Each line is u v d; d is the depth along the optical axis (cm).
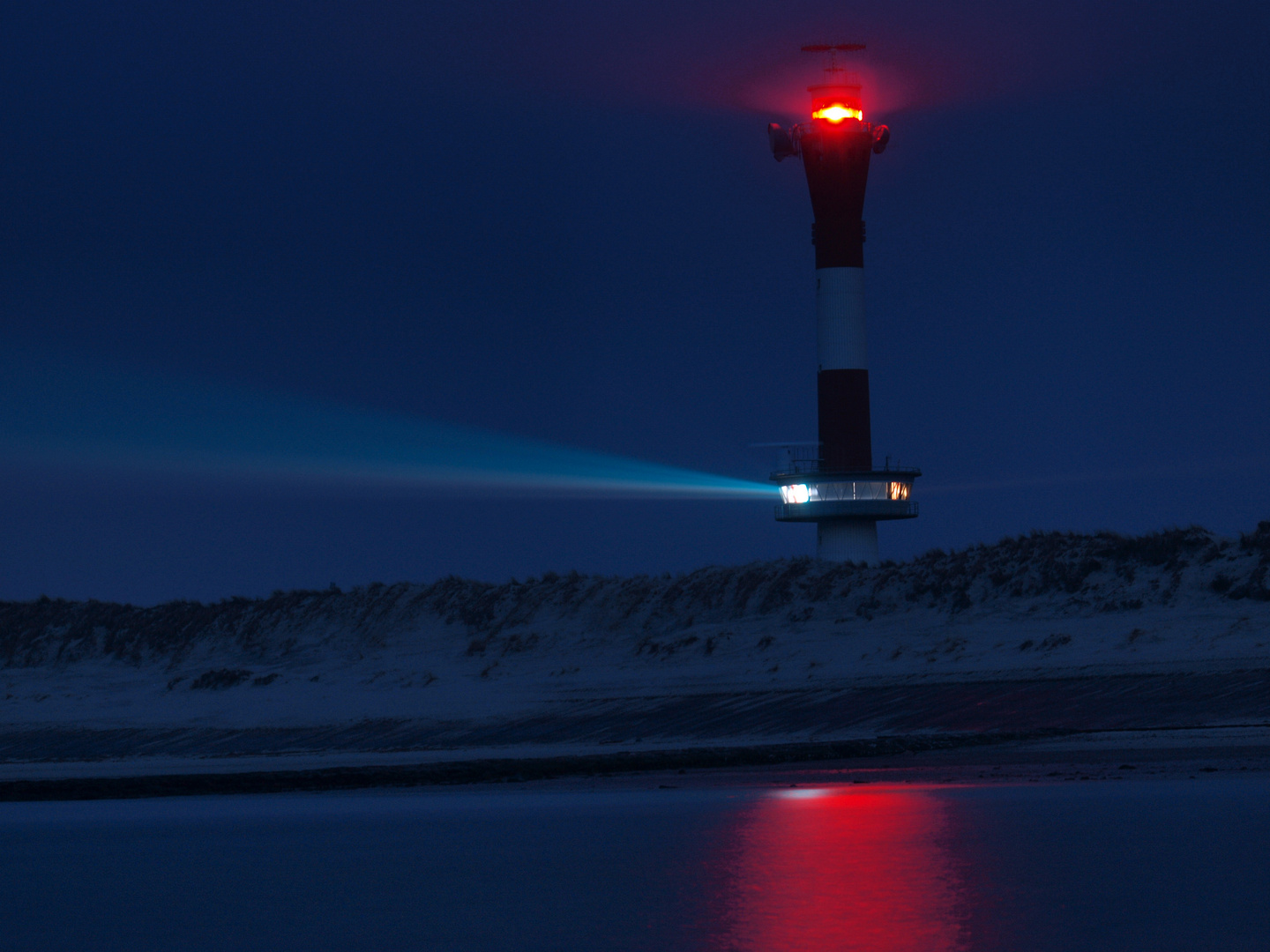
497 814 5328
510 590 15488
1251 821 4459
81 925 3422
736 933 3112
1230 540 11744
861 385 17012
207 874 4138
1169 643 9825
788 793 5666
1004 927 3078
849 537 17225
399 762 7869
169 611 17050
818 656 11650
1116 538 12456
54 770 8281
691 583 14250
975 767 6394
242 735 10775
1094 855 3906
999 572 12469
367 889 3806
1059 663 9738
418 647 14750
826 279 17062
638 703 10588
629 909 3422
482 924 3306
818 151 17000
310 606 16388
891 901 3388
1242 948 2867
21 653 16712
